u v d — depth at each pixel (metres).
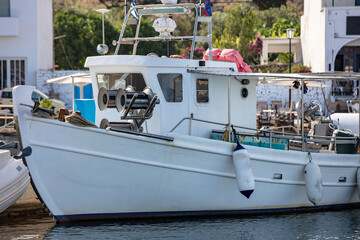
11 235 16.59
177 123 17.97
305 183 19.00
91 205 17.11
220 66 18.98
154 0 97.00
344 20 54.94
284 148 19.41
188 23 101.94
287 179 18.91
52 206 17.00
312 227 17.91
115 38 86.00
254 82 20.08
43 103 38.69
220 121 19.17
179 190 17.47
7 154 16.19
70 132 16.52
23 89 16.69
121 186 17.02
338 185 20.12
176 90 17.92
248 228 17.56
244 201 18.39
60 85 52.25
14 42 51.06
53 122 16.45
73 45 85.44
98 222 17.44
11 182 15.88
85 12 108.50
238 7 67.62
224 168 17.70
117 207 17.27
